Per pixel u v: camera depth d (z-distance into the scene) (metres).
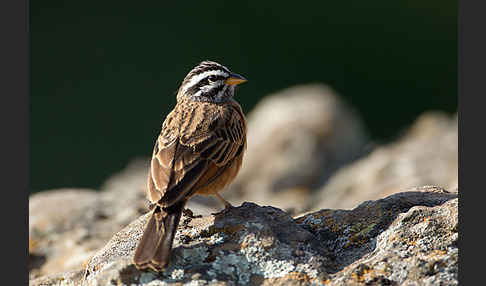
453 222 6.69
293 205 13.64
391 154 15.59
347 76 27.91
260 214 7.29
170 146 7.43
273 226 7.11
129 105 24.89
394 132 26.34
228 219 7.20
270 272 6.46
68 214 10.98
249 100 27.05
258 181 17.02
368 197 12.70
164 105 25.00
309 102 19.67
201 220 7.39
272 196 16.30
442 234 6.64
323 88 21.28
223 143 7.74
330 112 19.14
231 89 9.08
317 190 16.52
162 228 6.56
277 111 19.25
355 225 7.21
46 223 10.72
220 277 6.39
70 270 8.29
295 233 7.00
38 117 24.31
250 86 27.19
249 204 7.55
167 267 6.46
